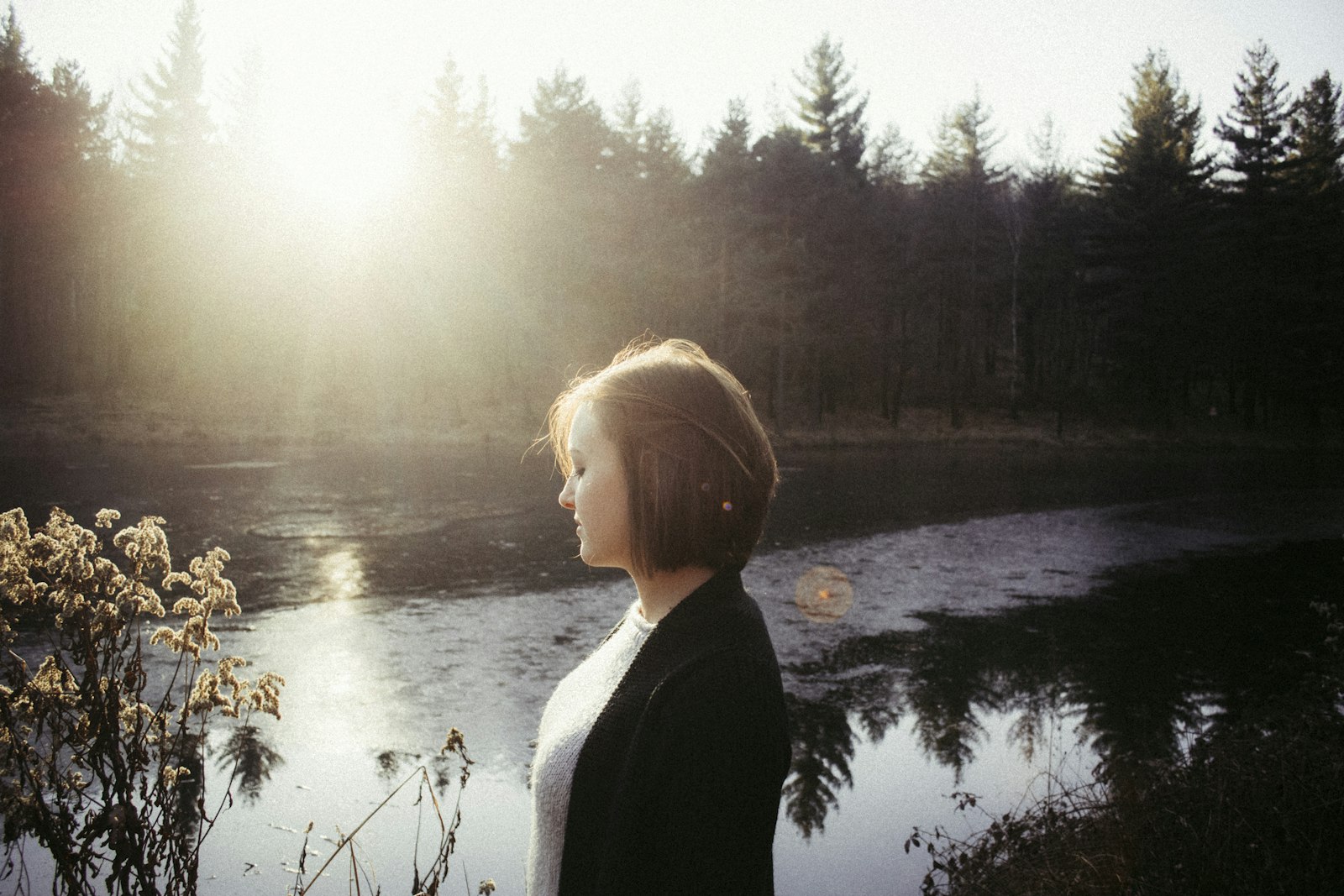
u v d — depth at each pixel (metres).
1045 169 53.25
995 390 54.91
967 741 6.42
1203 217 50.06
